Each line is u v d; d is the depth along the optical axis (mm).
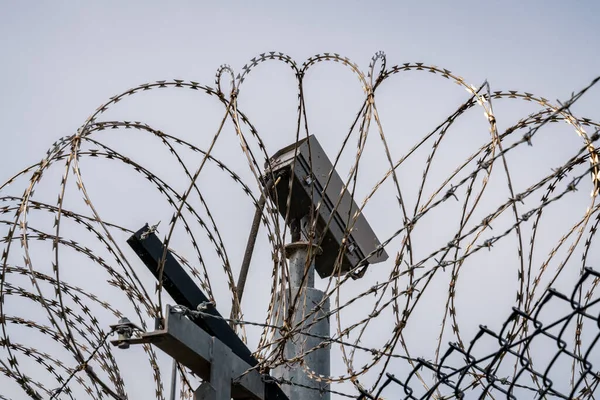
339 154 8914
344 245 8586
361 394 6773
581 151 6660
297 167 10953
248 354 8320
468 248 8148
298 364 9602
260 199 10156
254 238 10156
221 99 9094
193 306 8125
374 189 8828
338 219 11375
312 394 9602
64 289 9328
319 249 11000
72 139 8484
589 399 6801
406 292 7367
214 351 7832
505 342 6051
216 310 8203
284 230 8930
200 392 7723
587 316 5629
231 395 8148
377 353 7621
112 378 9094
